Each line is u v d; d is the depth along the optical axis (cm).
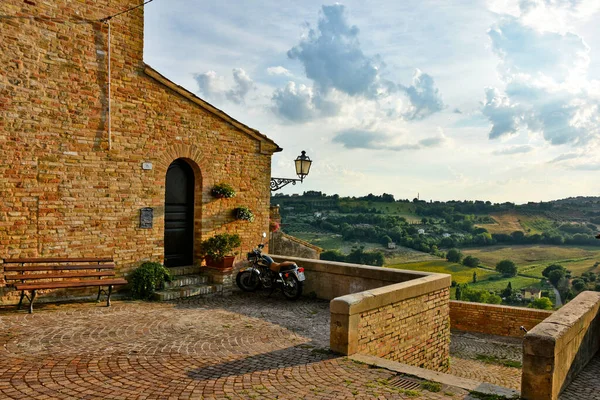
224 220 1172
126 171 970
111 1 937
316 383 523
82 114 900
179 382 504
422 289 835
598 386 608
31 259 821
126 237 972
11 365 525
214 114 1134
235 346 663
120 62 954
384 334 730
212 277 1103
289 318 873
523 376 531
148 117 1004
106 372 523
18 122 819
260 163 1256
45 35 848
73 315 783
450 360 1048
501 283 4569
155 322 775
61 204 875
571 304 726
